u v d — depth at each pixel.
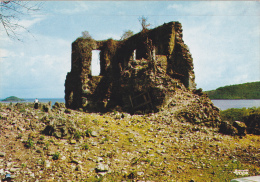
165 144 12.25
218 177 8.08
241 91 149.88
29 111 12.89
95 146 10.16
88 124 13.44
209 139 14.54
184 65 24.98
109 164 8.48
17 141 8.82
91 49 30.22
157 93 20.48
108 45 31.47
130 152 10.16
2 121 10.38
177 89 22.97
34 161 7.57
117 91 24.81
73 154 8.84
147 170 8.40
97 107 27.39
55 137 10.21
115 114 18.09
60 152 8.73
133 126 15.11
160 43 26.31
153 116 18.44
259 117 19.52
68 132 10.66
